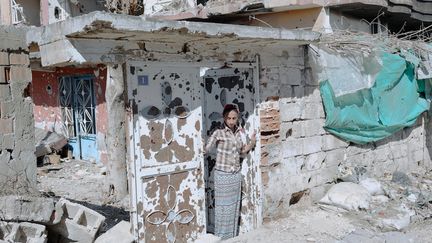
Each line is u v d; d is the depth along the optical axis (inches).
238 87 228.8
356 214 240.8
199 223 200.2
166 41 181.5
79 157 478.0
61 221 180.5
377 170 309.9
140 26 149.1
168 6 418.9
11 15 522.9
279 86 234.5
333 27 331.6
